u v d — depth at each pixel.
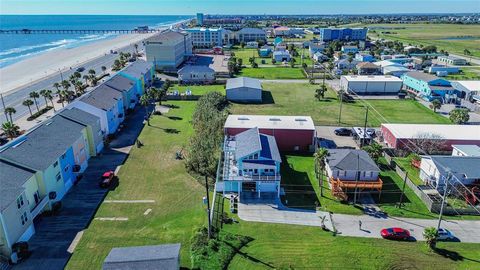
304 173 51.00
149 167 51.84
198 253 33.34
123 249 30.62
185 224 38.41
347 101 89.50
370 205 43.03
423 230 38.12
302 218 40.12
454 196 44.53
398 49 170.38
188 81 108.81
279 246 35.25
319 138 64.38
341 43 194.25
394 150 57.41
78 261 32.78
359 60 144.50
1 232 32.00
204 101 78.69
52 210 40.28
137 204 42.34
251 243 35.66
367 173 46.28
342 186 44.53
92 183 47.19
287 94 96.06
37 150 41.94
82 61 147.00
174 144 60.47
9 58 163.25
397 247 35.31
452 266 32.66
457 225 39.12
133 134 65.06
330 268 32.41
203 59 157.50
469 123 73.12
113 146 59.44
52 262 32.62
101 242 35.47
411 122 73.69
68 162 45.94
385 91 97.25
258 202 43.25
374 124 72.31
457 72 124.69
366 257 33.78
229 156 49.69
